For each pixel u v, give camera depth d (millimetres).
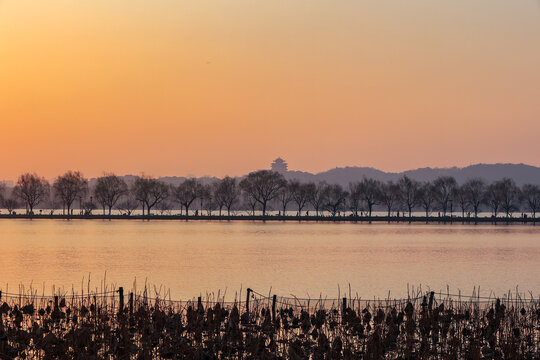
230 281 138125
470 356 55344
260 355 54781
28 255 194250
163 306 78812
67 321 64938
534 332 65688
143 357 52594
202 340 58250
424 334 61875
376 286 133375
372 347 55344
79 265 167250
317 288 129250
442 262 184000
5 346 54188
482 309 79688
